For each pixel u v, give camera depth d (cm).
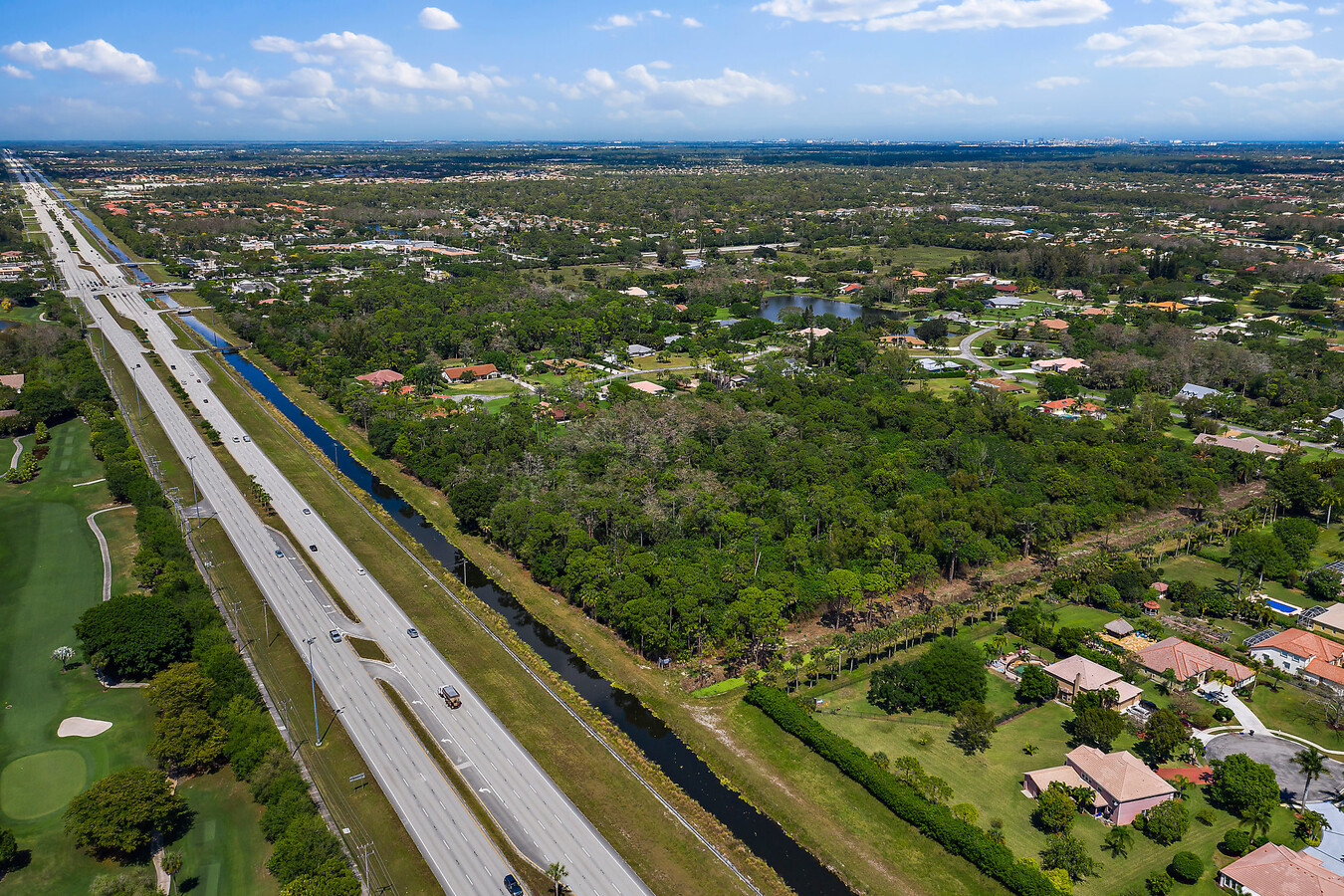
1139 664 15550
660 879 11150
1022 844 11606
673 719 14500
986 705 14838
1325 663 15450
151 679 15062
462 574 19625
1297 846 11544
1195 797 12562
